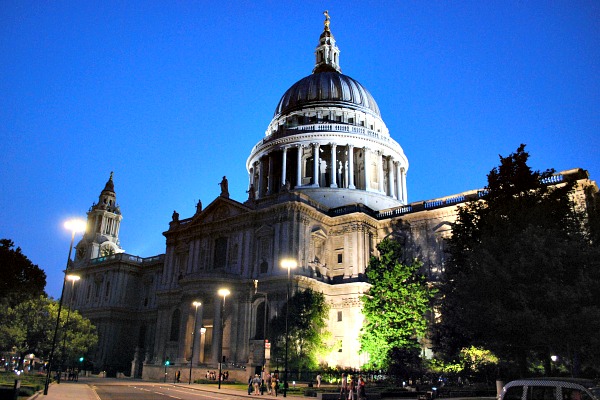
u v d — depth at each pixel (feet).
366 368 205.36
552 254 107.65
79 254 391.45
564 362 138.10
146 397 133.49
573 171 211.82
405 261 239.30
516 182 144.46
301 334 206.80
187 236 289.12
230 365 220.64
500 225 130.21
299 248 239.91
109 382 222.48
